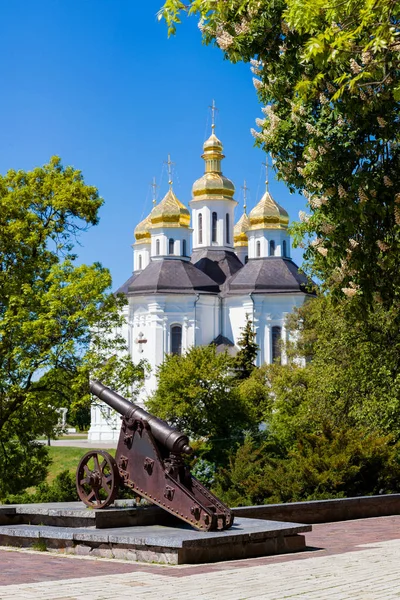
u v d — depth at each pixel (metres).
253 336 63.47
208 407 47.47
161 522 12.35
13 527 12.16
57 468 52.97
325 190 11.86
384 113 11.46
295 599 7.56
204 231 78.62
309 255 13.70
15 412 30.52
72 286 29.53
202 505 11.17
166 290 69.88
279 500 19.36
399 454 22.09
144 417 12.20
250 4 11.45
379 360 26.05
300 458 20.12
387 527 15.12
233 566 9.88
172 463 11.66
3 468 30.33
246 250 88.75
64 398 30.27
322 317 29.91
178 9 10.77
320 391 28.97
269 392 54.19
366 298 12.33
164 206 73.38
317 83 11.23
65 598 7.58
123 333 71.62
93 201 32.62
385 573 9.17
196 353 49.06
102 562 10.30
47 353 29.16
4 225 31.56
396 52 9.98
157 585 8.38
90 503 12.45
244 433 45.22
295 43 11.47
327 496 18.80
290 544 11.41
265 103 13.12
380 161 11.88
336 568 9.57
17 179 32.81
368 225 11.91
